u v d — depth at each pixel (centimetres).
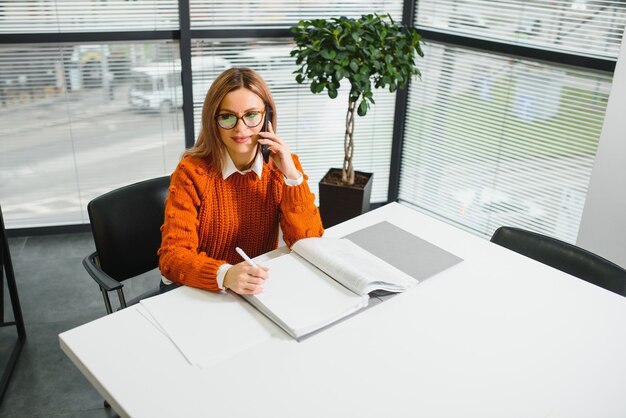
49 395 241
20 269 327
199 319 157
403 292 174
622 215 272
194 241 183
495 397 136
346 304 160
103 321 157
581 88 295
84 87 341
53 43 326
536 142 321
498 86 329
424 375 142
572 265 208
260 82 181
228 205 192
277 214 204
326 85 302
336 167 394
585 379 144
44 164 351
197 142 192
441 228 216
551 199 323
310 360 144
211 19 341
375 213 225
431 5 350
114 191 217
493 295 176
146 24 336
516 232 222
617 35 278
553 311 170
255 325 156
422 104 373
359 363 144
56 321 286
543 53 302
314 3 350
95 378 137
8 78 327
